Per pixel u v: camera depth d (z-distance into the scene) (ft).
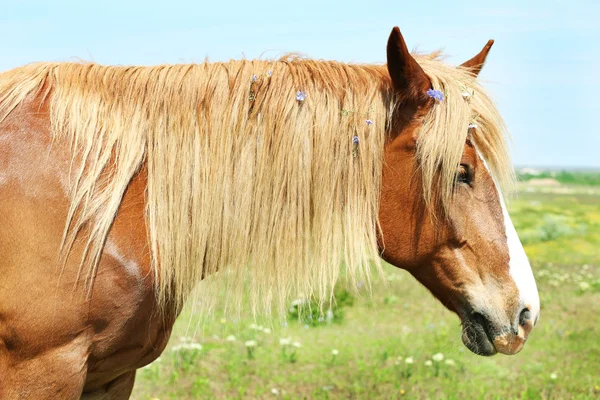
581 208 103.50
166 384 15.84
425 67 7.98
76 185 6.86
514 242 7.81
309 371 17.17
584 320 24.12
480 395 15.19
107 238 6.93
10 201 6.69
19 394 6.70
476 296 7.73
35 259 6.65
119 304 7.01
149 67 7.82
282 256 7.62
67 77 7.48
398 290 28.63
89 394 7.82
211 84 7.60
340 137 7.61
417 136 7.59
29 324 6.63
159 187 7.27
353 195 7.64
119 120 7.36
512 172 7.95
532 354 19.29
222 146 7.47
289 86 7.65
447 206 7.59
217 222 7.49
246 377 16.48
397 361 17.42
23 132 6.98
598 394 15.55
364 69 8.07
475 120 7.64
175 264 7.37
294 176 7.52
